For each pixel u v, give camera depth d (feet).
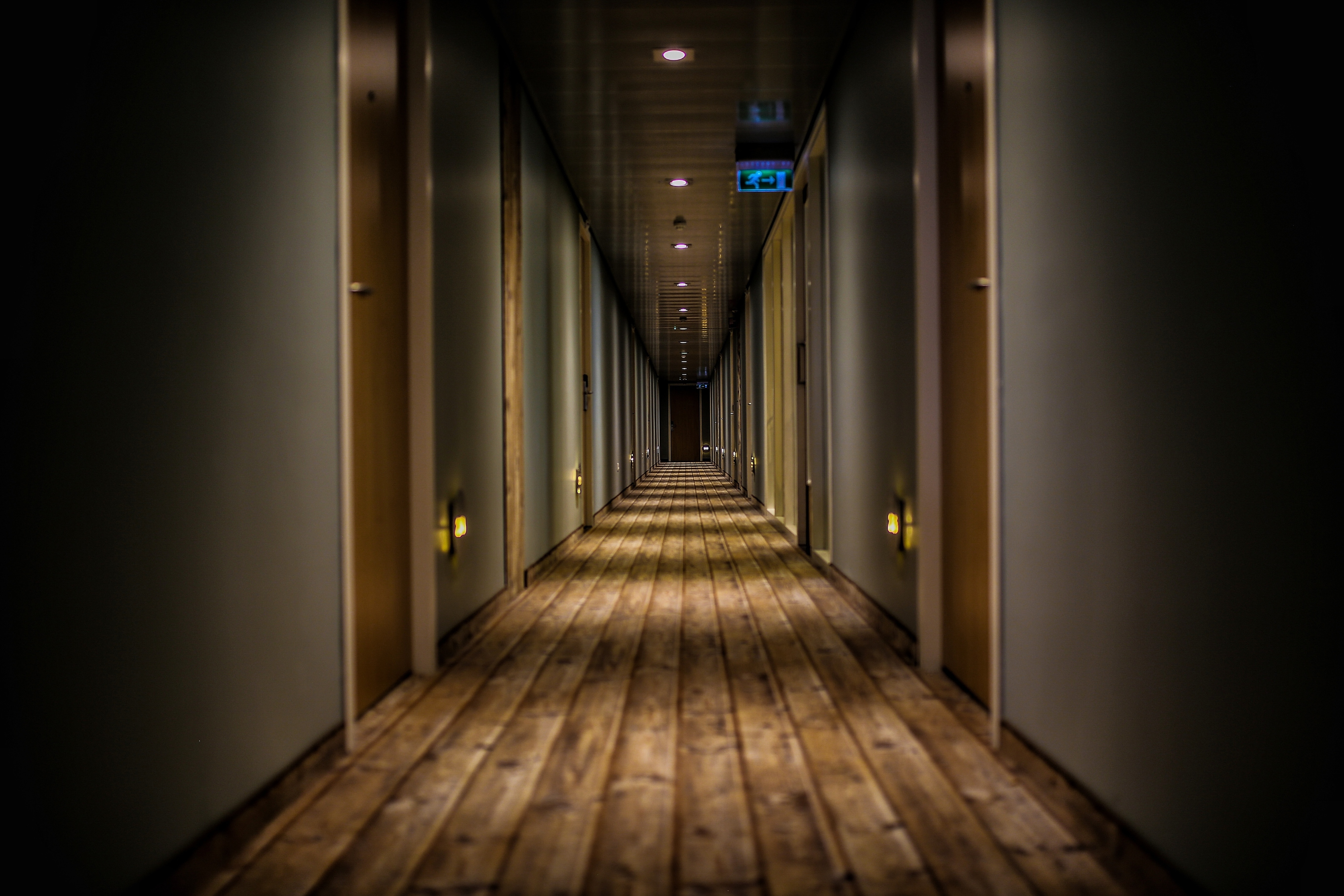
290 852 5.26
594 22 13.08
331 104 6.72
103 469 3.86
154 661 4.28
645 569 17.87
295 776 6.02
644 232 26.37
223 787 5.05
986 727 7.65
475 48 11.88
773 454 26.99
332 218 6.75
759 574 17.13
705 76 15.03
